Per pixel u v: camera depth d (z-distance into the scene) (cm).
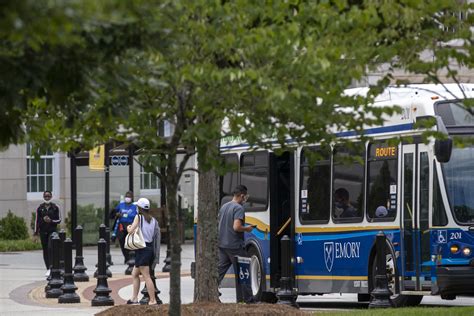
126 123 2083
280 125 2025
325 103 1958
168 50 1791
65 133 2191
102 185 8306
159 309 2956
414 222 3619
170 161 2189
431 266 3562
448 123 3569
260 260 4228
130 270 5747
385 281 3562
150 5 1617
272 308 2964
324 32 1914
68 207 8700
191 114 2047
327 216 3978
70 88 1658
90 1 1277
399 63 2120
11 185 8606
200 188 3136
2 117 1816
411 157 3644
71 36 1353
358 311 3195
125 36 1672
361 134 2100
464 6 2203
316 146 3416
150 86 1827
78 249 5288
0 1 1258
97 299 4041
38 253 7631
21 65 1614
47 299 4338
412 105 3622
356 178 3875
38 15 1273
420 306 3912
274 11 1891
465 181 3569
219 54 1970
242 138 2064
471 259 3519
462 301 4244
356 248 3847
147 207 3856
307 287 4072
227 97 1944
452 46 2256
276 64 1847
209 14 1884
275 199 4200
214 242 3136
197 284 3142
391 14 1980
